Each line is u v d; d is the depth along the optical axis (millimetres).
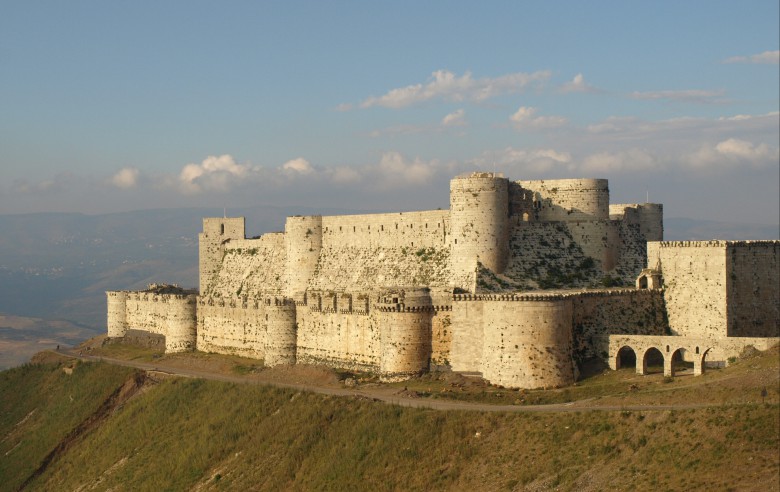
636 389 151750
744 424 123000
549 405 150375
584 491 123375
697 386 143000
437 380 173875
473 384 167750
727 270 171125
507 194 188250
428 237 198625
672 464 121688
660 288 180875
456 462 138875
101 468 186250
